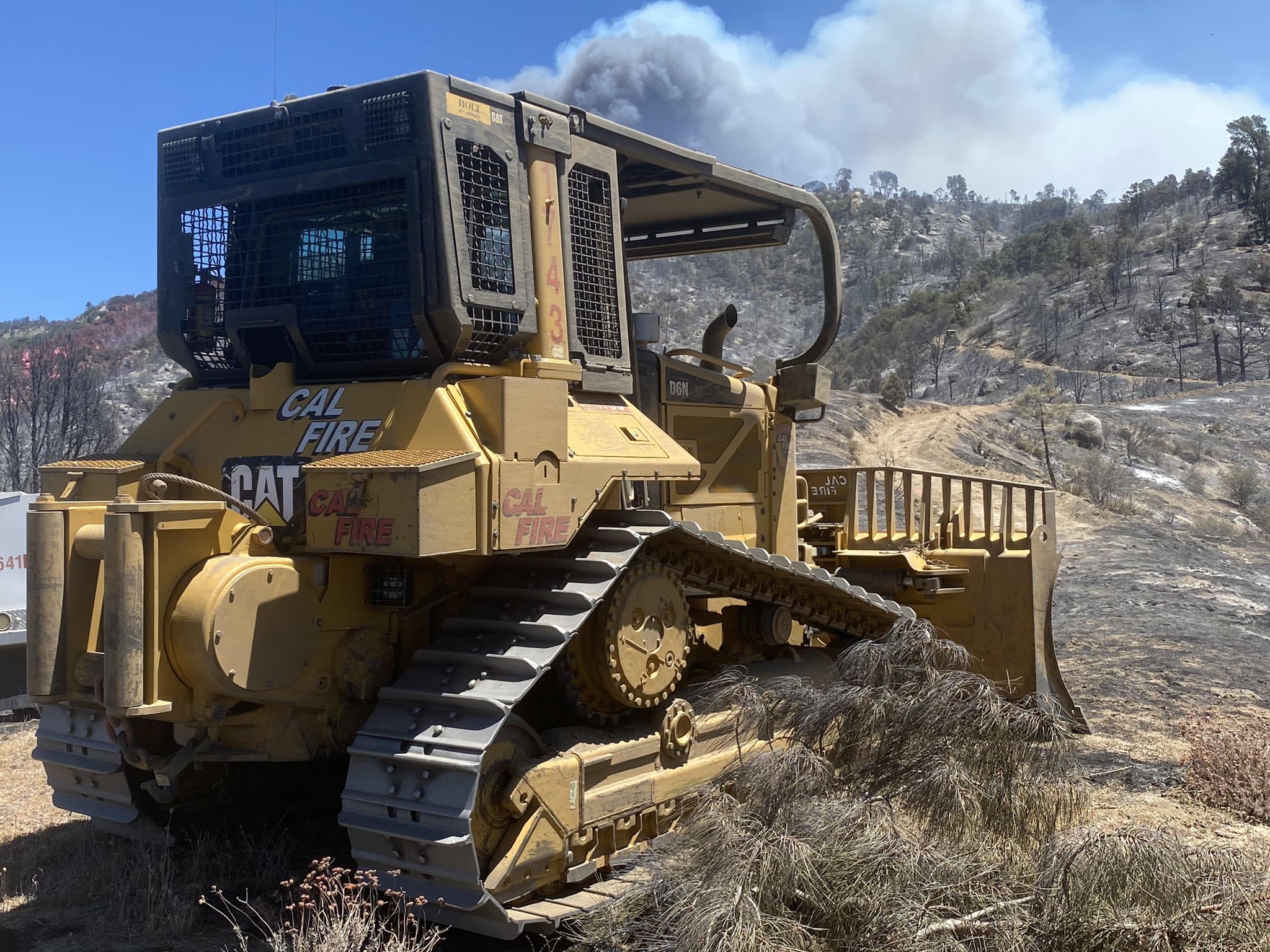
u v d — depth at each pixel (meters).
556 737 5.22
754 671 6.89
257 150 5.71
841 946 4.40
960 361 133.75
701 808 5.08
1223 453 58.41
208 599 4.43
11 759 7.86
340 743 5.08
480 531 4.75
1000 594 8.59
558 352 5.60
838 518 9.74
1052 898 4.56
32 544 4.75
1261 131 167.12
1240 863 4.82
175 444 5.74
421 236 5.09
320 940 4.34
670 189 7.55
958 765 5.22
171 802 5.80
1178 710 9.09
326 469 4.71
